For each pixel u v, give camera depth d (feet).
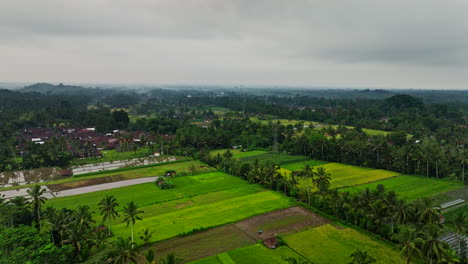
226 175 491.72
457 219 236.84
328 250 249.14
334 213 315.37
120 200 378.12
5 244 221.05
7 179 472.44
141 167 543.80
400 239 213.25
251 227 295.89
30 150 634.84
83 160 593.83
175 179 469.57
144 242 264.52
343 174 476.13
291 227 294.05
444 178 451.94
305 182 429.38
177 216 323.98
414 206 257.75
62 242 232.94
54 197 388.16
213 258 239.50
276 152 652.48
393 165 489.26
